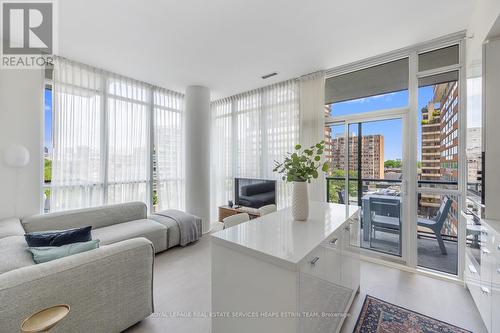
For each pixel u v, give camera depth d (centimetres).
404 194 296
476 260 200
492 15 167
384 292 236
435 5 213
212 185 531
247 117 465
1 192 271
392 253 308
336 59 323
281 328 117
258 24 244
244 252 132
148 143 432
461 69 258
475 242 202
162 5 214
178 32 259
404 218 295
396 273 277
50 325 107
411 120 290
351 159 343
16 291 125
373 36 265
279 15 229
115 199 386
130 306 175
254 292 129
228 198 500
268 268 122
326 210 228
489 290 168
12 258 180
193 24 244
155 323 188
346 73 349
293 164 193
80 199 348
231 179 496
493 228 162
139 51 303
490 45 180
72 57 322
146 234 308
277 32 259
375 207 322
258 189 433
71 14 227
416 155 287
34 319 110
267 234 154
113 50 301
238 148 481
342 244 183
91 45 289
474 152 200
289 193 400
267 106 433
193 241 382
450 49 269
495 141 177
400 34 261
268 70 362
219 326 148
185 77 395
